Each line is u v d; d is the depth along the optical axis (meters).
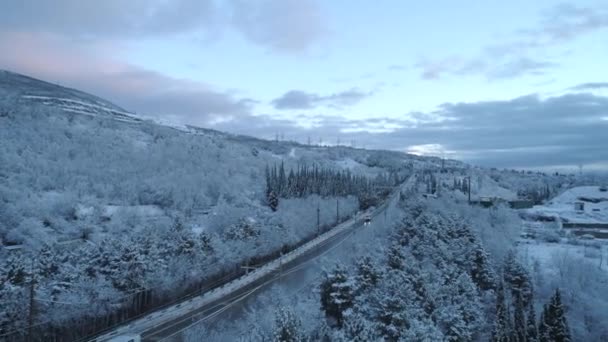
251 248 95.12
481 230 102.12
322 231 138.00
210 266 81.56
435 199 146.62
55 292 57.59
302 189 169.12
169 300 72.00
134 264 66.56
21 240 89.19
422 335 42.50
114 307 62.19
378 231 117.44
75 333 57.38
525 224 129.38
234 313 67.44
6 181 110.06
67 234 97.19
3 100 173.88
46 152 140.00
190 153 183.00
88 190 123.69
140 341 55.88
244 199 149.88
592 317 68.25
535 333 58.56
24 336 51.97
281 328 40.38
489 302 68.94
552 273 81.00
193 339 53.28
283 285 81.12
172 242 78.12
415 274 58.41
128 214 111.19
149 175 146.62
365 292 55.97
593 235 122.69
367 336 41.56
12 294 53.12
